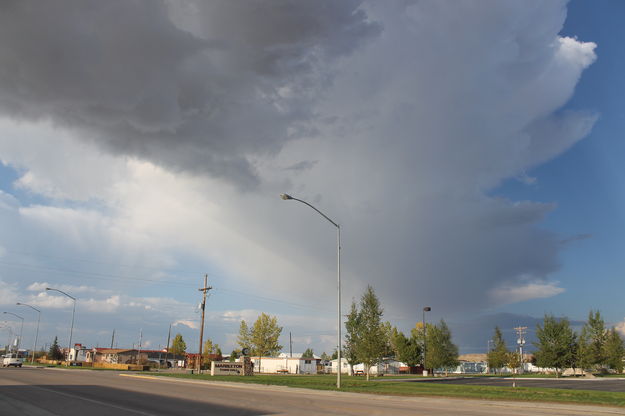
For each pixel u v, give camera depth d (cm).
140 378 4175
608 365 7062
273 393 2530
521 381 4791
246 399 2089
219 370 5091
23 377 3588
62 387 2600
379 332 4244
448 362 6406
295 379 3994
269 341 7450
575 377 5862
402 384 3353
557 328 5825
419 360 7044
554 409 1836
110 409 1591
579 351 5766
